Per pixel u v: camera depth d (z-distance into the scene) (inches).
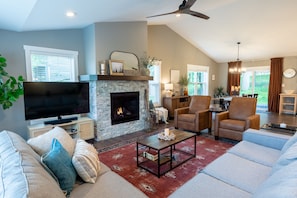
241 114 156.3
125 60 177.8
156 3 141.6
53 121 140.7
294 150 56.7
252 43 258.8
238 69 280.1
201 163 111.3
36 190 34.8
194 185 62.0
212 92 350.9
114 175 70.1
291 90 276.8
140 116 190.1
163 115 219.5
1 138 64.9
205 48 301.3
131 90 181.0
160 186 88.5
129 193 57.7
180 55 273.6
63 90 143.2
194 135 117.4
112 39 167.6
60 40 155.4
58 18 125.7
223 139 156.5
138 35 188.7
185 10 125.1
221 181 64.1
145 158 111.3
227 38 256.1
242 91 342.3
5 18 106.9
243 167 72.0
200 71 316.5
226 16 208.1
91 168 65.2
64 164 59.6
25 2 89.8
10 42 131.2
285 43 247.1
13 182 36.9
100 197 55.7
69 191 57.7
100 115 158.7
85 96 156.0
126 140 158.2
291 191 32.5
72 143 79.0
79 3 108.7
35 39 142.1
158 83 243.6
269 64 304.5
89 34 162.4
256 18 202.5
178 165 107.8
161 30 242.5
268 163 74.4
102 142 153.6
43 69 149.0
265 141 92.5
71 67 164.4
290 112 277.3
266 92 315.3
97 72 158.9
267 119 240.8
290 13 186.2
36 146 71.1
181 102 255.4
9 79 118.0
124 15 155.6
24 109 129.7
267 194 37.3
